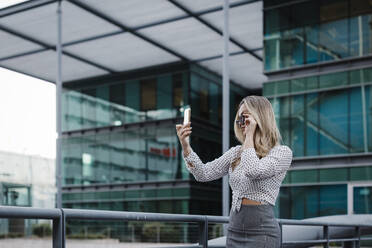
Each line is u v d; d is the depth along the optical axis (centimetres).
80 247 2236
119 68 3088
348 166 1933
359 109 1938
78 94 3312
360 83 1947
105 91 3206
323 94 2030
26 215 199
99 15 2291
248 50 2697
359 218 851
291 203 2038
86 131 3209
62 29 2472
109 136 3103
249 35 2502
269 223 227
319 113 2030
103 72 3162
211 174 253
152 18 2344
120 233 2702
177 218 298
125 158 3002
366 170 1894
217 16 2292
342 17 2003
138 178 2925
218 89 3183
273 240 227
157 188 2838
